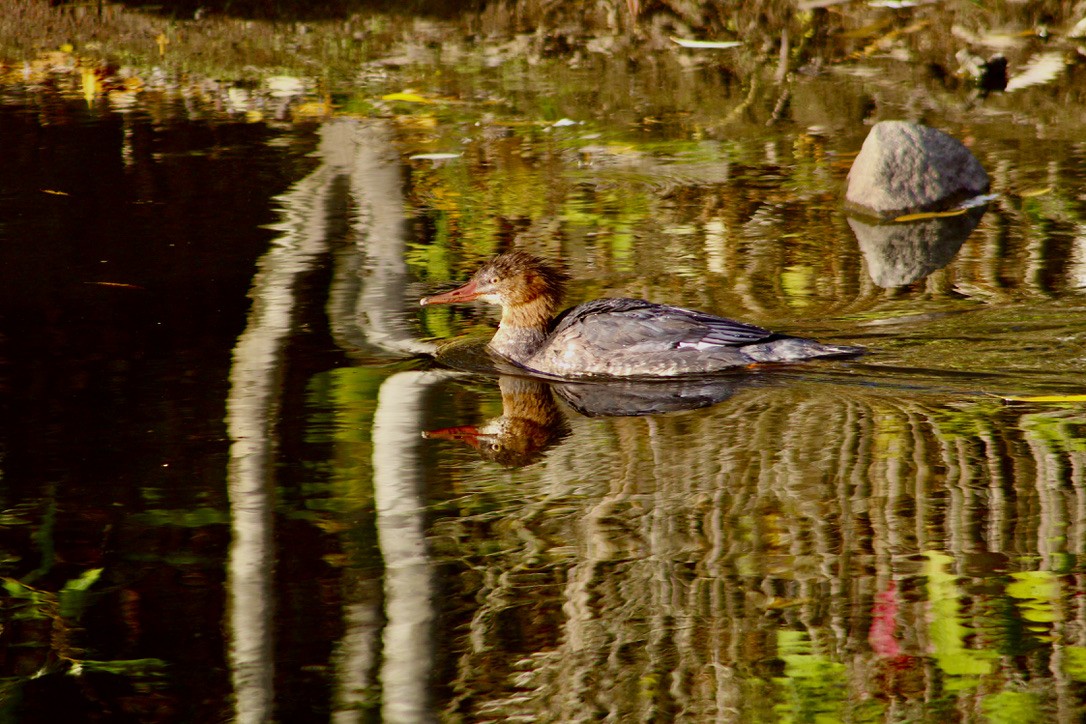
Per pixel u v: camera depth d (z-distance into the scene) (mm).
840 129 19703
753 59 23875
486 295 12703
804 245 14977
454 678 6859
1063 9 24688
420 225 15750
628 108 21125
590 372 12016
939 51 23844
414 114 20797
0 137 19203
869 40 24672
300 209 16172
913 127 16547
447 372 11781
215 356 11586
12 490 8898
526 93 22031
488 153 18781
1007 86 21641
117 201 16375
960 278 13664
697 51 24562
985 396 10617
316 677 6879
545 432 10281
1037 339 11859
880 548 8039
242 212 15961
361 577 7836
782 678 6820
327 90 22125
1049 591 7488
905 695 6609
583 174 17797
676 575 7809
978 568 7773
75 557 8055
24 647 7160
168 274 13781
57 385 10836
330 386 11055
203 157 18328
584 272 14133
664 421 10523
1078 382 10836
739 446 9836
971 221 15586
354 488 9055
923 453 9484
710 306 13109
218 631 7293
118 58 24016
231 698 6707
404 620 7367
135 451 9570
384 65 23766
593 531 8422
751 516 8562
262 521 8516
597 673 6891
